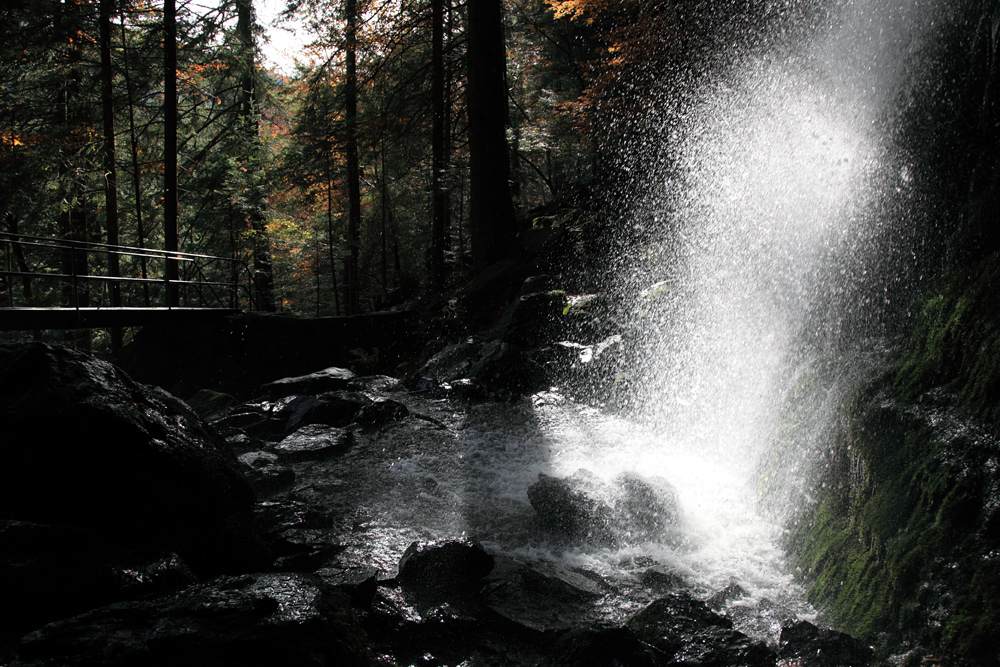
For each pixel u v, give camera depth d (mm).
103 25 14484
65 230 16484
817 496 3623
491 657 2783
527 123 19859
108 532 3080
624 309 8953
